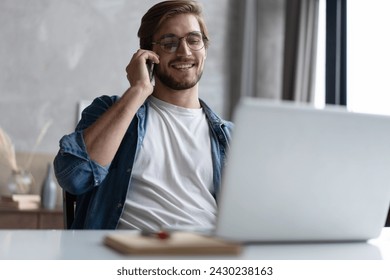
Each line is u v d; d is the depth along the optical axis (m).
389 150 1.14
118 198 1.87
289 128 1.04
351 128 1.09
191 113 2.10
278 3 5.50
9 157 4.49
